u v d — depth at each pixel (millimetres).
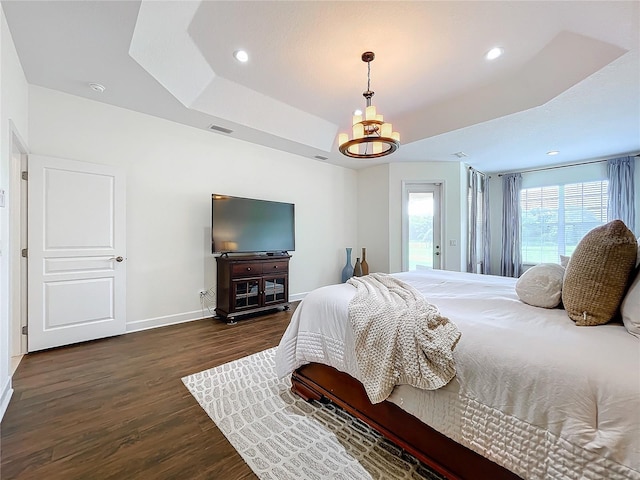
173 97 2994
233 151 4172
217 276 3955
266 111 3666
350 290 1963
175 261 3652
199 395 1999
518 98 3029
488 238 6047
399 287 1876
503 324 1239
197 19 2172
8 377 1945
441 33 2283
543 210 5629
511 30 2244
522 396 972
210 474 1331
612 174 4789
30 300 2684
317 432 1625
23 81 2537
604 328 1111
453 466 1185
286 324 3639
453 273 2805
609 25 2039
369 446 1518
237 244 3979
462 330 1223
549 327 1168
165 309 3578
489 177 6266
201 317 3875
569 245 5336
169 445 1516
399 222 5422
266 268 4082
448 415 1152
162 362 2521
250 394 2016
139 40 2240
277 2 2006
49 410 1812
